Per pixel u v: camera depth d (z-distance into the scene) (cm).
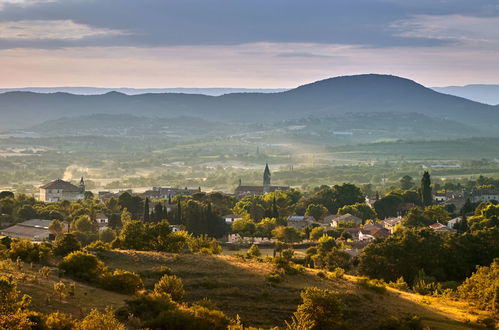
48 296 6009
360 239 17800
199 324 5712
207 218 19338
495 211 19925
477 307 8775
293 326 6338
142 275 8206
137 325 5641
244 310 7194
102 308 6053
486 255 12794
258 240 17750
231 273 8562
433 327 7275
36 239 16475
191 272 8494
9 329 4775
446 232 16575
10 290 5272
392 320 7031
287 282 8369
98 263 7575
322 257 13188
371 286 8706
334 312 6475
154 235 11088
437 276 11975
